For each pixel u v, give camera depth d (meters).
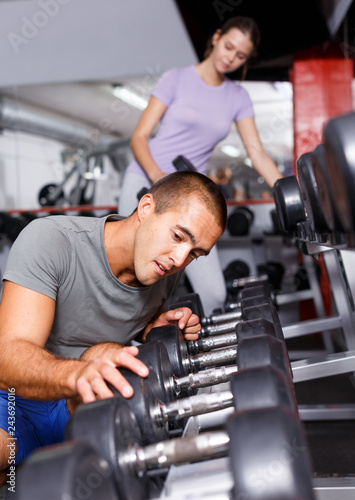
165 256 0.89
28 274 0.86
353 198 0.48
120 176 4.76
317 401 2.09
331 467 1.40
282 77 3.88
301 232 1.22
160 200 0.89
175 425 0.84
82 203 4.77
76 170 5.27
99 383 0.67
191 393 0.99
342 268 1.67
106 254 0.97
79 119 5.38
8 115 5.12
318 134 3.56
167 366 0.83
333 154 0.49
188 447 0.57
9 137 5.29
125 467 0.55
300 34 3.31
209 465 0.60
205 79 1.76
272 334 0.82
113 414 0.56
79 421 0.56
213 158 5.00
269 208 3.70
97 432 0.54
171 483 0.56
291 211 1.21
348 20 3.13
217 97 1.78
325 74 3.53
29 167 5.40
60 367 0.74
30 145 5.37
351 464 1.42
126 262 0.97
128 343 1.21
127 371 0.70
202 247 0.90
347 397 2.12
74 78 4.70
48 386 0.74
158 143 1.81
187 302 1.38
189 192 0.87
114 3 4.56
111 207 3.75
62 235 0.93
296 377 1.25
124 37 4.58
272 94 4.78
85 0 4.60
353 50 3.49
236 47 1.66
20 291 0.85
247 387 0.55
